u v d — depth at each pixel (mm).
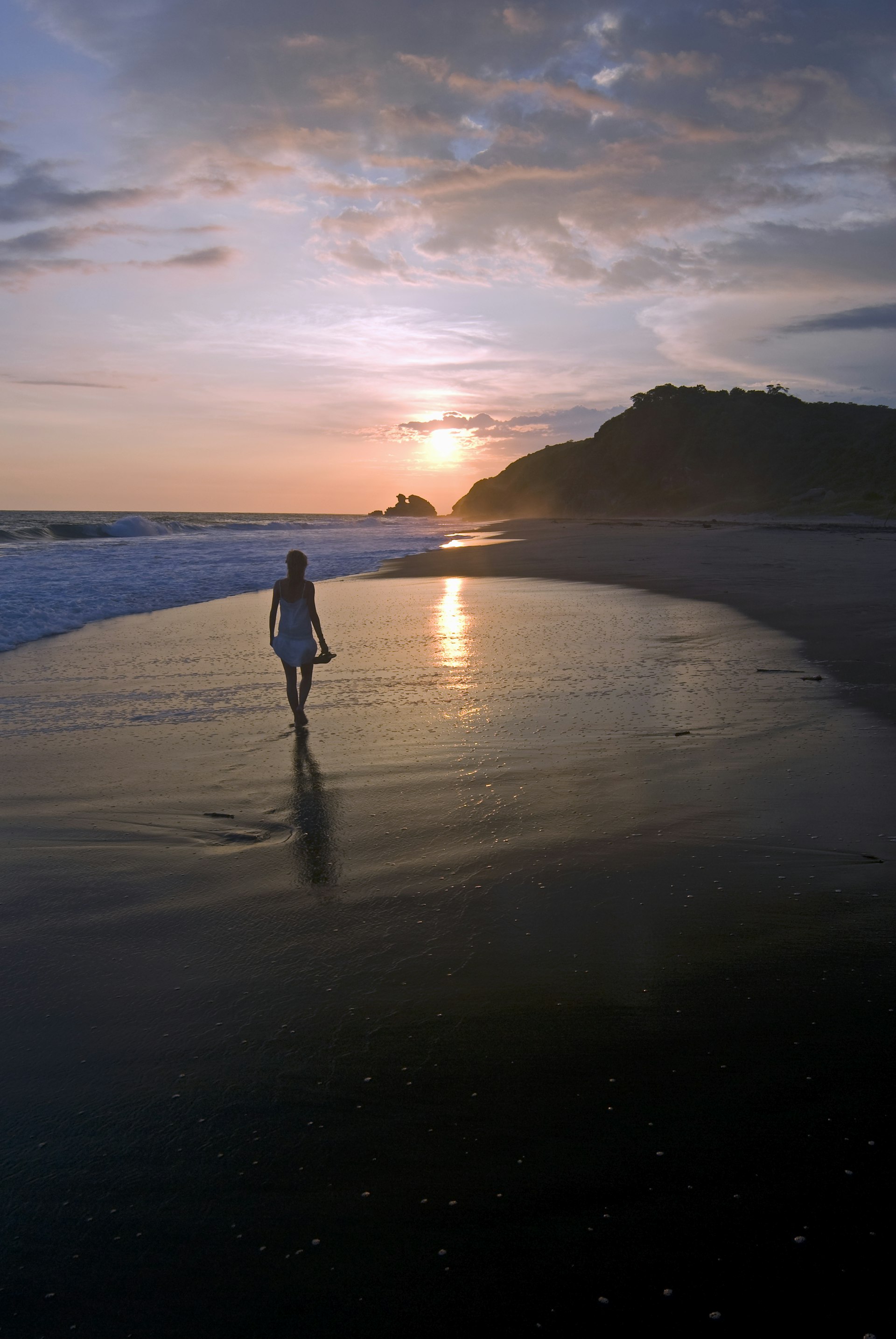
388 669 8609
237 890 3568
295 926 3219
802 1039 2398
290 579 6422
